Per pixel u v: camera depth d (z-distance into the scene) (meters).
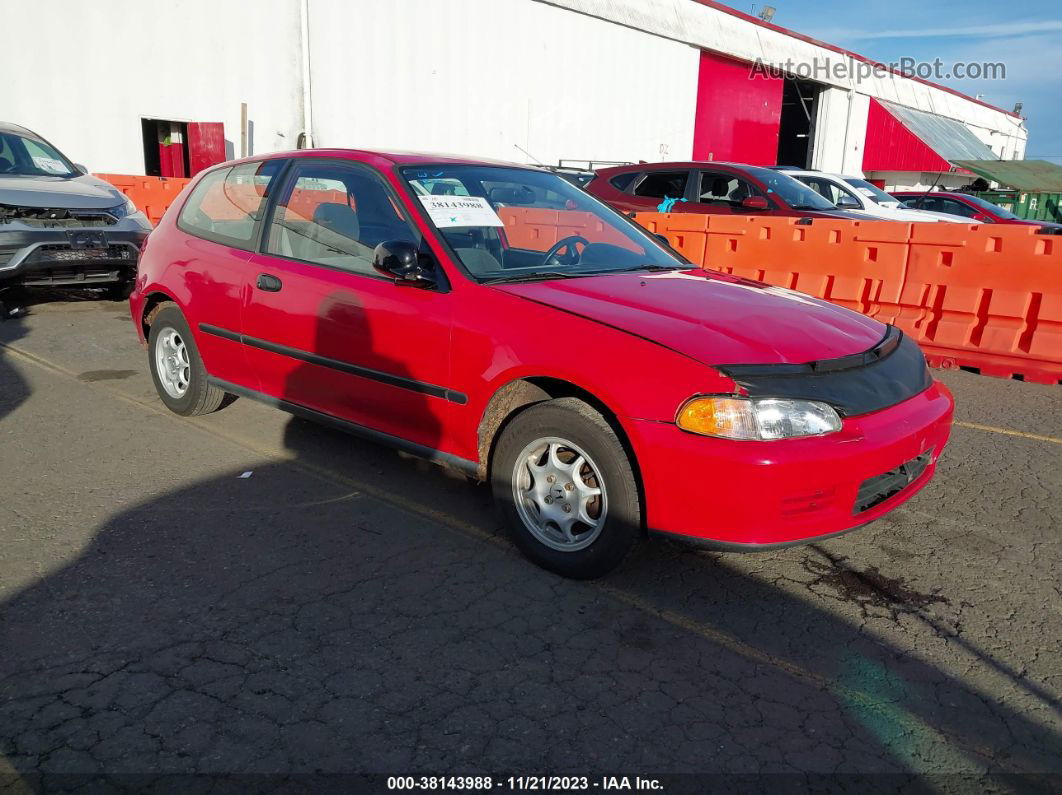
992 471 4.62
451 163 4.24
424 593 3.17
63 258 7.85
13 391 5.66
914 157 38.31
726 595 3.22
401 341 3.64
